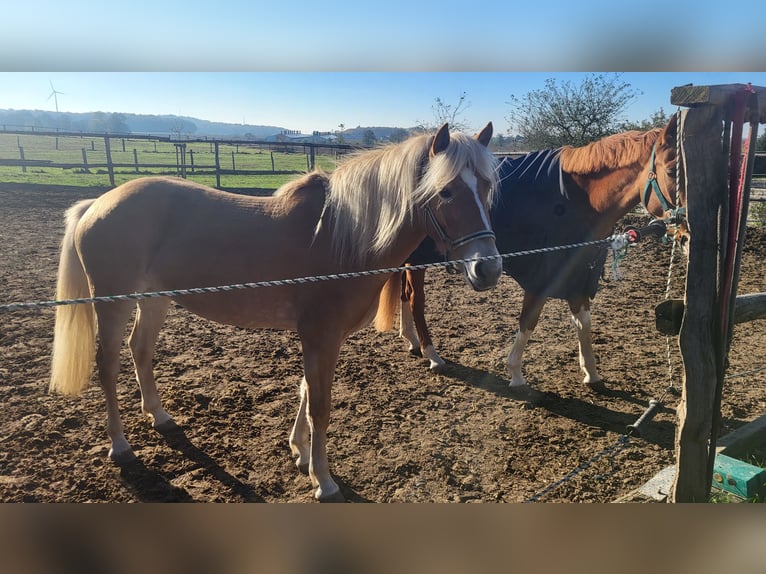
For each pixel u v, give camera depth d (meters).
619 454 3.16
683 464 2.37
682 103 2.06
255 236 2.75
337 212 2.65
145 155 28.80
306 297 2.67
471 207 2.47
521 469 3.02
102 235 2.85
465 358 4.58
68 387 3.11
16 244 8.45
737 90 2.01
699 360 2.22
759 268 7.14
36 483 2.76
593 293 3.85
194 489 2.78
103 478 2.83
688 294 2.20
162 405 3.53
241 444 3.19
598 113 11.84
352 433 3.36
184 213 2.90
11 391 3.72
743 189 2.12
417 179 2.58
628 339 5.00
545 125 12.42
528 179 3.84
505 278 7.41
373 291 2.70
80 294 3.08
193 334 4.96
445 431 3.41
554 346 4.86
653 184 3.33
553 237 3.74
